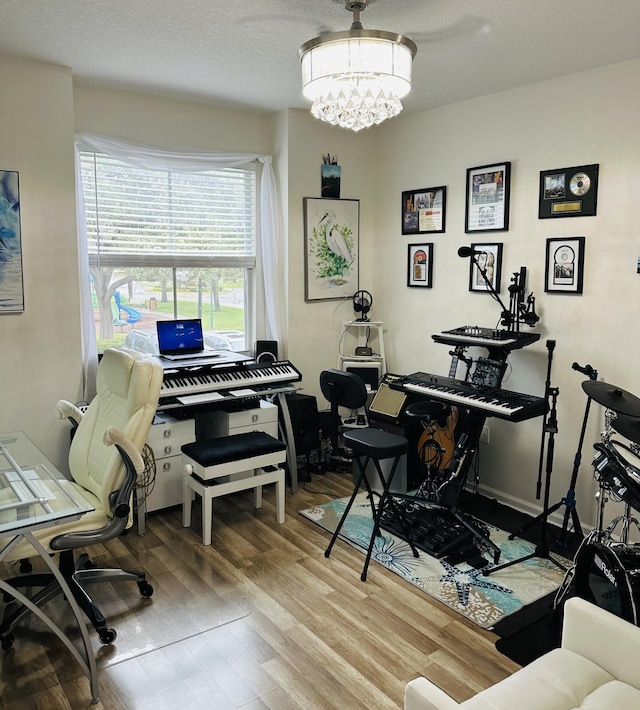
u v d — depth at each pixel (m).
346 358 4.48
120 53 2.98
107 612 2.58
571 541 3.26
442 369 4.17
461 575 2.91
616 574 2.07
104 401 2.70
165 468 3.47
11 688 2.12
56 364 3.42
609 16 2.44
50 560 2.02
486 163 3.72
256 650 2.34
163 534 3.31
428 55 2.92
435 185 4.07
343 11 2.42
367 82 2.09
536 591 2.78
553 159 3.36
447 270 4.05
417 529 3.32
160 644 2.37
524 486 3.68
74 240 3.40
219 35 2.72
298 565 2.99
